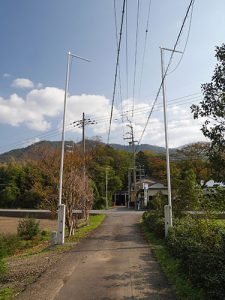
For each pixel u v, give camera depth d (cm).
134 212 4138
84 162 2919
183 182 1873
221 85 724
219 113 712
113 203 7431
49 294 817
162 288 829
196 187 1317
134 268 1043
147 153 7969
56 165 2678
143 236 1823
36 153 3384
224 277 662
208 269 715
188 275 834
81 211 2881
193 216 1275
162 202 2152
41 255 1368
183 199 1833
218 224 1077
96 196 5719
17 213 4847
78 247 1489
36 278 979
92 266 1092
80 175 2566
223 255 752
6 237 2159
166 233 1476
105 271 1019
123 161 8006
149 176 7038
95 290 834
